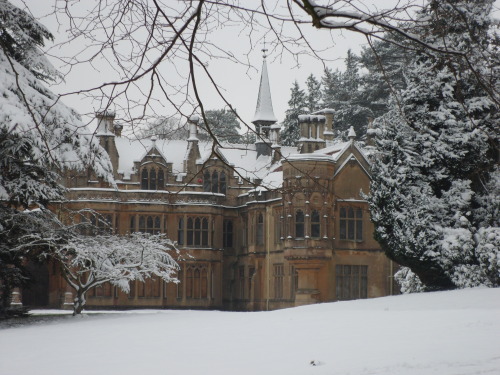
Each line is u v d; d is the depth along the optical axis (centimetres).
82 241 2792
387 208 3381
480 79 694
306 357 1253
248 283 5359
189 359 1291
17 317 2812
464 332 1532
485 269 3116
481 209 3391
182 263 5278
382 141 3422
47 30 2364
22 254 2667
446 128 3331
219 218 5406
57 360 1362
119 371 1177
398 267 4903
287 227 4781
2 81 2173
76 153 2278
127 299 5116
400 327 1681
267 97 6319
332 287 4769
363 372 1055
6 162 2355
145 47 729
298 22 688
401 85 3781
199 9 661
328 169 4709
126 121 755
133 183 5353
